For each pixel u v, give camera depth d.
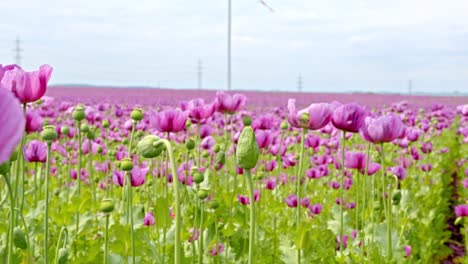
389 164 7.93
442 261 6.77
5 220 3.91
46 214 2.49
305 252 3.18
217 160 4.61
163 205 3.20
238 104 4.80
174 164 1.57
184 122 3.14
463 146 13.12
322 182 7.36
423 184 7.86
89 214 4.05
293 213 4.76
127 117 11.58
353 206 5.37
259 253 3.77
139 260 3.12
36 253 3.37
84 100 27.27
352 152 3.97
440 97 49.47
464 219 6.73
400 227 4.70
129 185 2.64
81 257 3.20
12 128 0.56
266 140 4.21
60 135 7.19
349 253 3.58
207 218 3.60
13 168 4.74
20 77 2.01
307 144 5.74
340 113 3.21
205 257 3.57
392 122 3.19
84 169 6.60
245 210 4.25
